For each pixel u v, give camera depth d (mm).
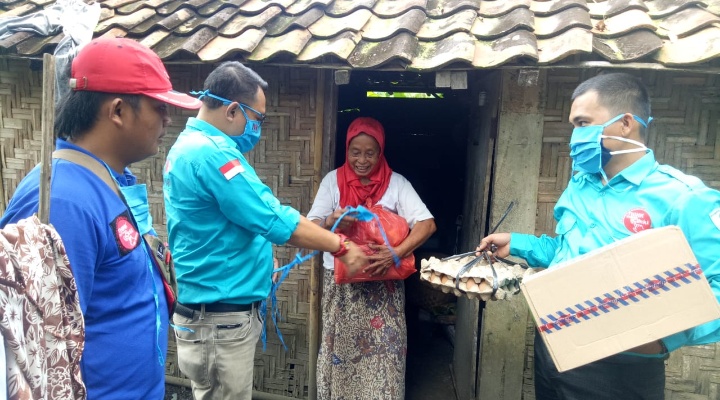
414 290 4117
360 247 2291
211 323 2062
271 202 1874
